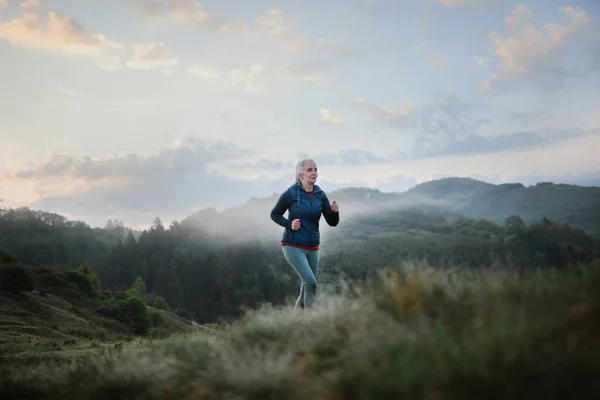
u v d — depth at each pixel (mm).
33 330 37281
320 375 2926
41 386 4363
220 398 3094
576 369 2162
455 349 2494
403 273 4309
